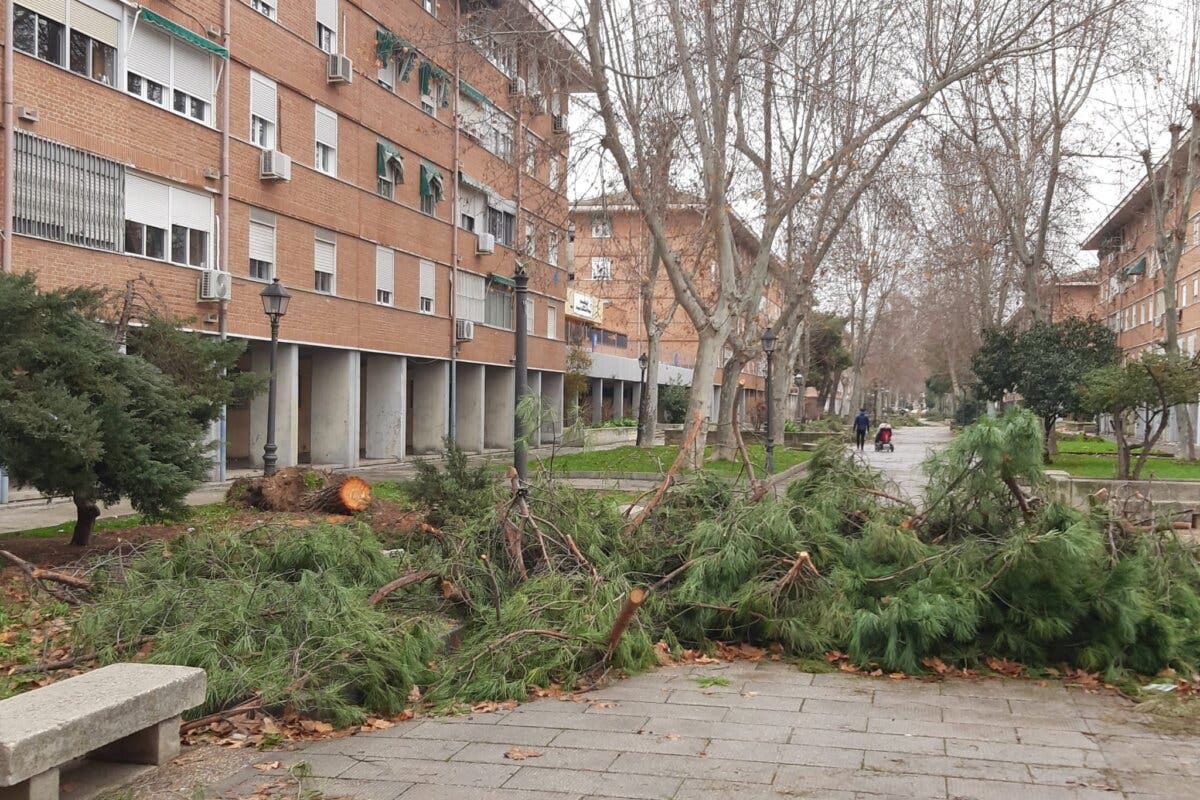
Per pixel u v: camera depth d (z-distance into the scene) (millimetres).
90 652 6387
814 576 7605
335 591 6730
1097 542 6852
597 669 6688
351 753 5191
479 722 5742
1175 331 27406
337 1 26016
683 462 10117
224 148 21562
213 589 6758
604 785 4660
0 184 16234
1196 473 23594
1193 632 6824
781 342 40438
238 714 5633
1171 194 36750
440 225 32406
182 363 10891
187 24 20453
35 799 4184
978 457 7965
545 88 20281
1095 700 6137
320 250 25672
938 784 4629
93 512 10391
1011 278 40438
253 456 24609
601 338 57344
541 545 8086
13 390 8508
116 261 18641
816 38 22656
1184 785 4602
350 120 26844
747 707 5984
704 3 19891
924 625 6633
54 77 17219
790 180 24391
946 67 21453
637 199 21469
